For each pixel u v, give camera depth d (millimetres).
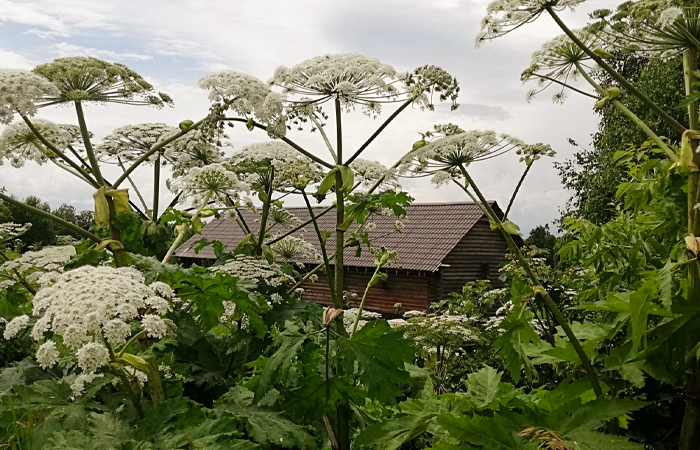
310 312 4328
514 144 2914
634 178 3938
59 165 4180
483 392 3004
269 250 4965
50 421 2525
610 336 2656
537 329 5629
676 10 2418
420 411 2779
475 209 21719
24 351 5180
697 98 2404
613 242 3600
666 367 2398
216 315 4055
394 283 20109
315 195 3555
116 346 3223
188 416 2711
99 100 4105
